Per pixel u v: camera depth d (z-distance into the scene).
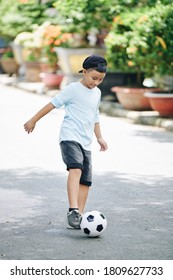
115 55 20.02
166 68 18.95
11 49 36.62
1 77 37.53
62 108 22.61
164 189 11.09
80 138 8.66
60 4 21.45
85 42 26.86
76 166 8.55
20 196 10.53
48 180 11.69
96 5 21.06
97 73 8.55
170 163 13.21
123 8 20.59
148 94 19.16
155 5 19.16
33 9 29.70
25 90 30.44
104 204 10.06
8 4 32.00
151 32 18.58
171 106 18.83
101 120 19.92
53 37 25.53
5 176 12.00
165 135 16.84
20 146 15.10
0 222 9.07
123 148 14.85
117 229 8.75
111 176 12.01
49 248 7.91
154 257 7.61
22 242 8.15
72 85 8.73
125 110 20.80
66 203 10.11
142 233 8.57
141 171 12.46
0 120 19.58
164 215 9.48
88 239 8.29
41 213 9.53
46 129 17.70
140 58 18.94
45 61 29.97
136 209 9.80
